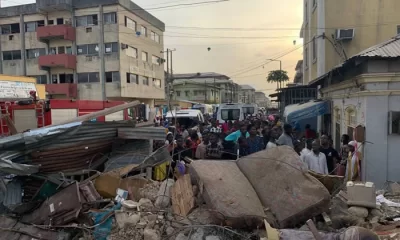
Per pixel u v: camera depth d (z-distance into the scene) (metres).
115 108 6.41
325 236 3.55
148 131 6.10
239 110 19.22
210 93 61.53
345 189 5.27
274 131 9.33
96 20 34.16
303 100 19.81
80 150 5.61
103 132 5.83
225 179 4.69
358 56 7.34
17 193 5.21
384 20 14.43
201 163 5.12
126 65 35.12
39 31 34.47
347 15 14.69
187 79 68.62
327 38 14.90
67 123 5.56
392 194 5.86
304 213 4.10
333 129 11.70
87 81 34.88
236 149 8.48
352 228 3.46
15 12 36.44
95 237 4.39
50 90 34.50
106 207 4.96
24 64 36.44
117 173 5.56
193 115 16.08
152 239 4.21
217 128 12.32
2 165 4.68
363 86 7.98
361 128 7.84
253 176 4.91
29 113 10.19
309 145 8.17
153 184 5.54
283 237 3.69
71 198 4.75
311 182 4.35
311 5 17.52
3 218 4.87
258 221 4.07
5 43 36.88
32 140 5.05
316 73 16.00
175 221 4.40
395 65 7.48
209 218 4.29
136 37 37.19
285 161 4.77
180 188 5.03
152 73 41.44
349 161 7.46
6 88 12.48
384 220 4.41
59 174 5.38
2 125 8.79
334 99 11.48
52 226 4.61
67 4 34.16
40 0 34.56
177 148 7.72
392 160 7.67
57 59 34.19
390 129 7.64
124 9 34.53
